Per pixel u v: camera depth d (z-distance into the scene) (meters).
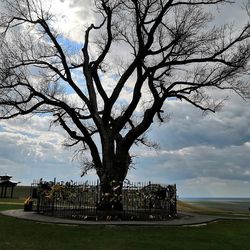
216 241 17.77
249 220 26.69
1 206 33.50
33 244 15.64
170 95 29.70
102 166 28.94
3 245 15.12
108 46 32.16
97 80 31.55
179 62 30.00
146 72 29.67
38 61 30.70
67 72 30.67
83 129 29.95
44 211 27.44
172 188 29.19
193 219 26.06
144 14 29.34
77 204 29.22
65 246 15.47
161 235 18.80
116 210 26.41
